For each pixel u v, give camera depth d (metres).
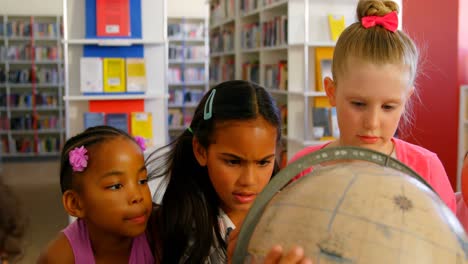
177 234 1.13
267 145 1.00
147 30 4.16
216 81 7.48
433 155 1.33
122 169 1.05
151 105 4.20
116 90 4.08
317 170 0.77
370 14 1.18
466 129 5.05
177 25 10.19
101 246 1.11
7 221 0.92
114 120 4.04
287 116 4.89
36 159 9.63
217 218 1.14
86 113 4.05
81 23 4.11
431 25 5.77
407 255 0.62
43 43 10.04
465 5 5.51
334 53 1.21
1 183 0.95
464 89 5.01
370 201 0.66
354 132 1.13
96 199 1.05
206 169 1.16
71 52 4.14
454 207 1.27
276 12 5.39
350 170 0.72
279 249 0.62
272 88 5.22
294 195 0.71
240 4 6.14
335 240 0.63
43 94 9.80
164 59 4.19
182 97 9.91
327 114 4.56
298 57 4.68
